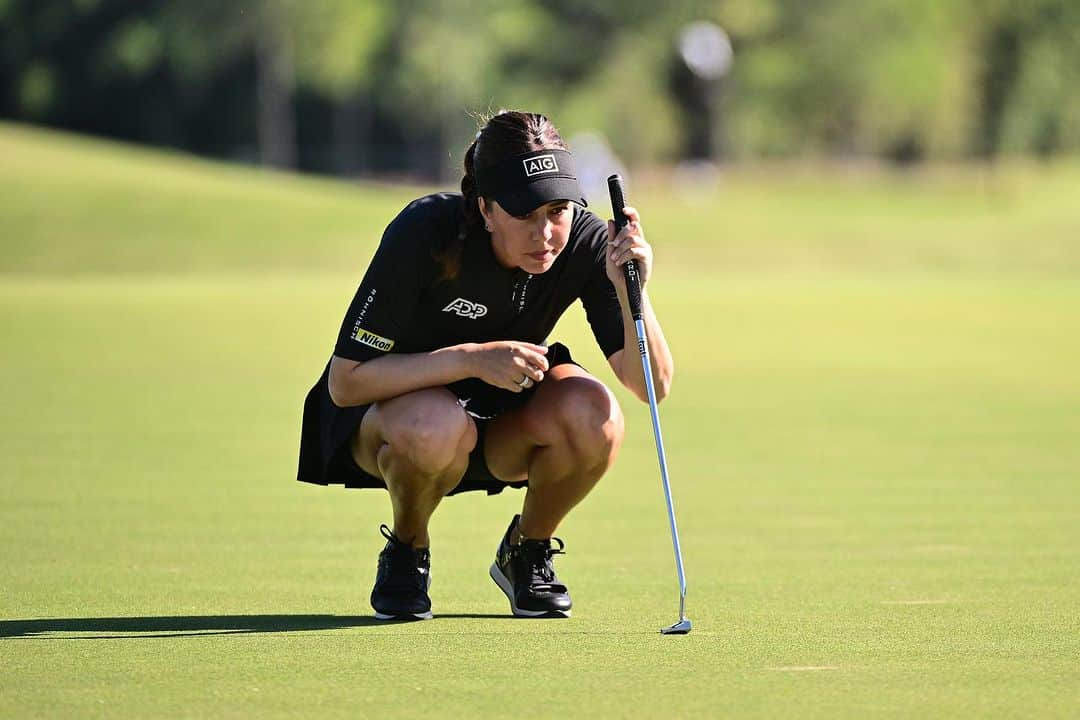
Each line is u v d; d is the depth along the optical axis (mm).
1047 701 12258
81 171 104250
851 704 12148
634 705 12102
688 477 26750
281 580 18000
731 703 12180
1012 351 49594
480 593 17453
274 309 63125
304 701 12242
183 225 95562
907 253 98500
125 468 26781
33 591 17203
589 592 17422
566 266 15695
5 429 31531
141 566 18781
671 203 131125
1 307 62906
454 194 15617
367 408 15828
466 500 24812
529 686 12727
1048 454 29062
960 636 14805
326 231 96938
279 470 26766
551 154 14594
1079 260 96438
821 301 69812
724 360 46969
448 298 15453
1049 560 19281
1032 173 190750
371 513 22859
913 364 45906
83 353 46938
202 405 35625
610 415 15719
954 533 21312
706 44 176750
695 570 18781
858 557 19578
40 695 12430
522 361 14938
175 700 12273
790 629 15188
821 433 32219
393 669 13352
